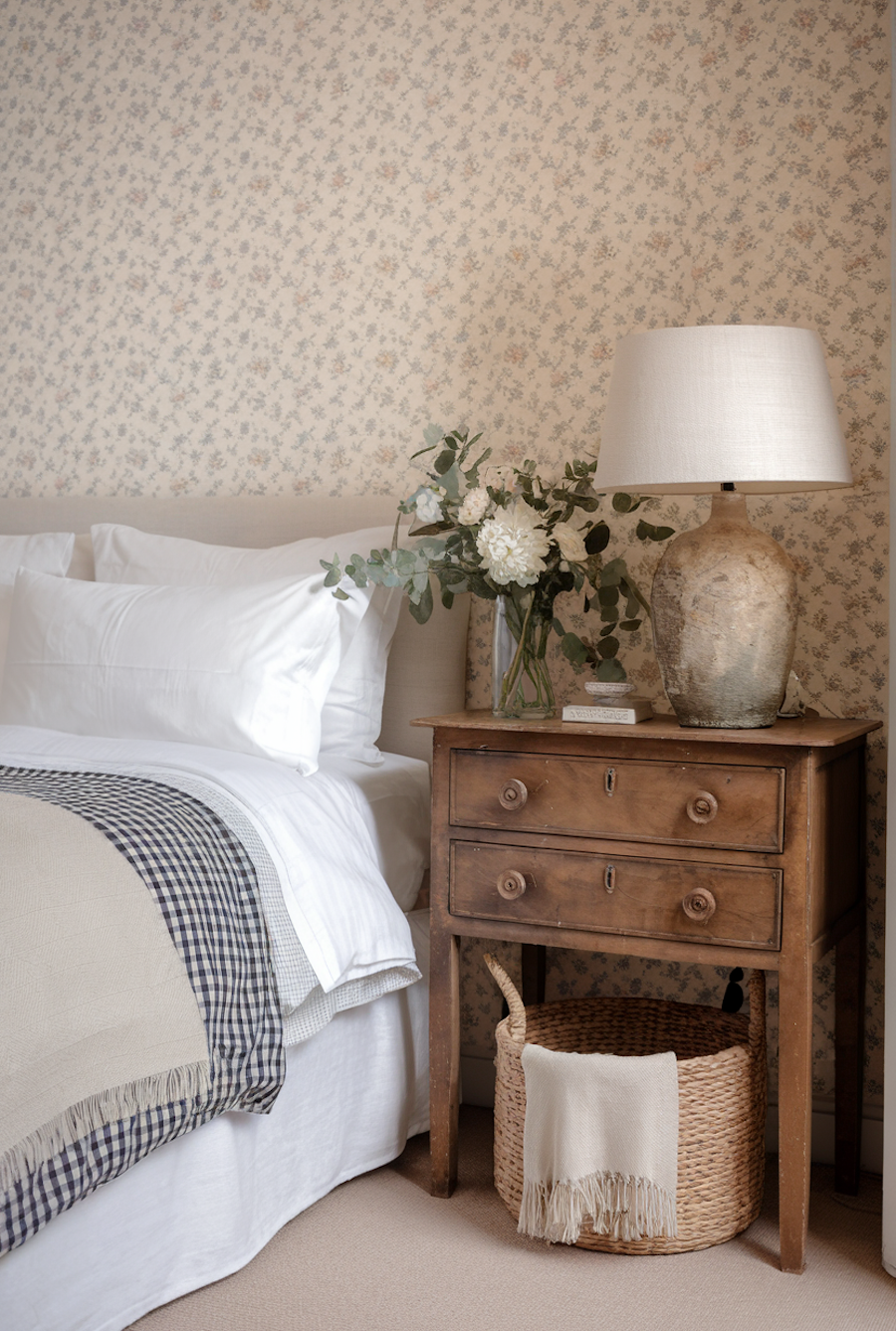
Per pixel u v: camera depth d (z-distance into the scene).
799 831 1.82
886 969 1.92
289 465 2.90
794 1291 1.82
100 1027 1.47
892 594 1.92
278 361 2.91
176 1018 1.59
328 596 2.27
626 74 2.52
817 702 2.37
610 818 1.95
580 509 2.56
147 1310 1.68
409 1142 2.41
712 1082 1.93
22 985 1.41
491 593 2.23
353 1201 2.12
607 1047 2.31
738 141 2.42
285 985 1.81
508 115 2.64
